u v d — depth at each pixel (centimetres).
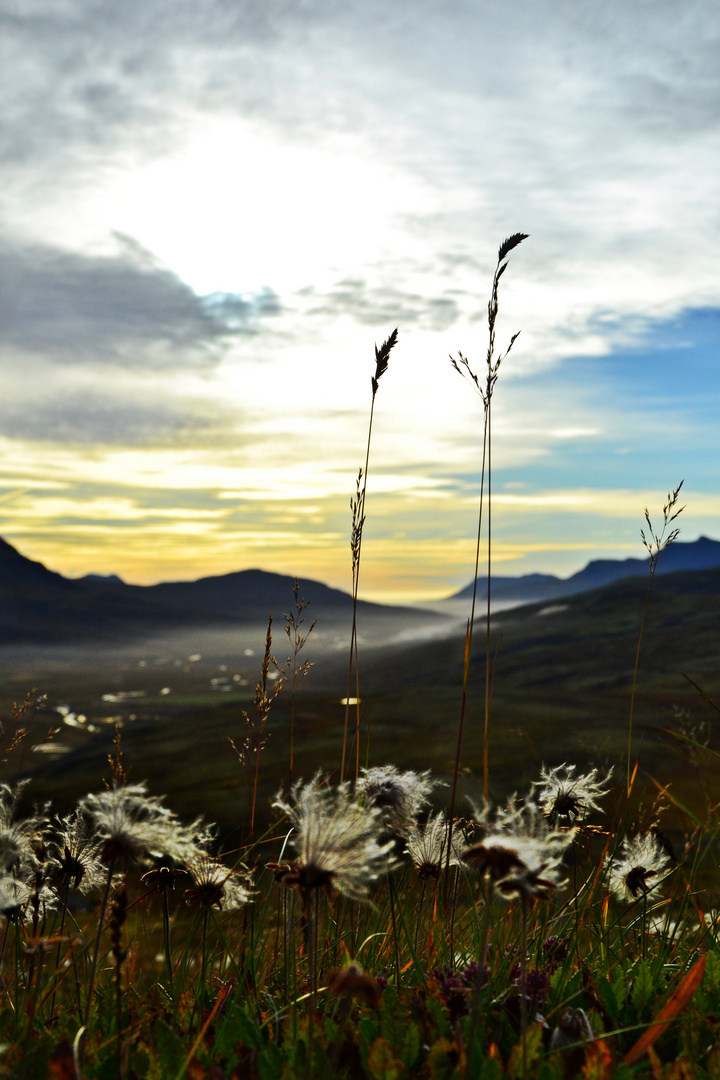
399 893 371
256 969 314
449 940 319
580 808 297
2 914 255
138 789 219
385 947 340
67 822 259
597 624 17750
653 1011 264
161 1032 228
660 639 13538
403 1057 225
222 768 3150
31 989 263
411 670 16750
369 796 298
